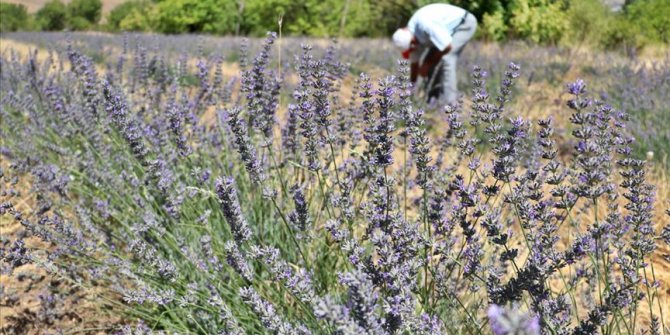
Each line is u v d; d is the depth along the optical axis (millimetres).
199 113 4207
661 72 6637
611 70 7703
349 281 1403
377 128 2025
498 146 1890
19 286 3104
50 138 4164
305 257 2422
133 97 4570
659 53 11859
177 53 9688
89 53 9406
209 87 3723
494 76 7527
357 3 16656
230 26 19469
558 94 7059
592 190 1814
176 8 20234
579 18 13062
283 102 4977
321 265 2586
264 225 2867
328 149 3131
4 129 4164
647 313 2750
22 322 2801
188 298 2279
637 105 5344
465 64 7953
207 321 2420
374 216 1982
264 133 2834
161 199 3090
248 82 2752
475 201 1823
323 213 3041
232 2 19203
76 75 3980
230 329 2287
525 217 1868
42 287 3098
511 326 847
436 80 6391
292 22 18359
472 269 1938
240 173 3281
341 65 3371
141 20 22812
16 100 4363
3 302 2951
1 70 5914
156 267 2334
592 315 1690
